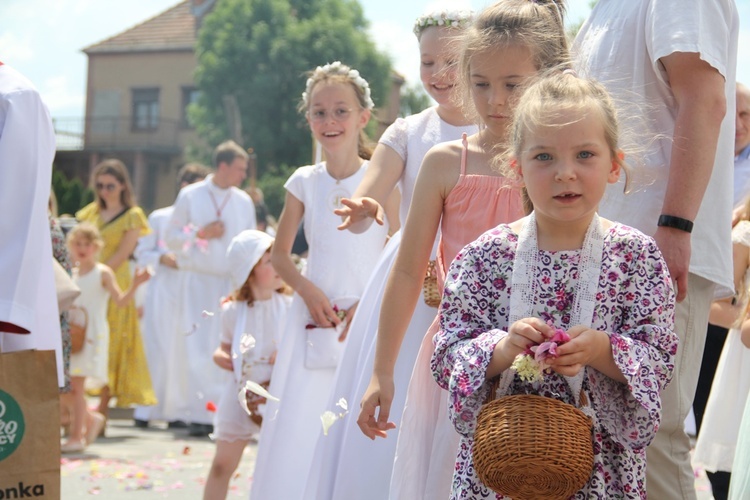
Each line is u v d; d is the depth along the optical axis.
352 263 5.81
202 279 11.17
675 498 3.99
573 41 4.30
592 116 3.25
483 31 3.96
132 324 11.03
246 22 47.94
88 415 10.04
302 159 47.56
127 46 59.06
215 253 11.16
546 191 3.25
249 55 47.47
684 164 3.99
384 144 4.99
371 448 4.63
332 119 5.84
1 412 3.90
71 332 9.87
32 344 4.48
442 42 4.88
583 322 3.28
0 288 4.34
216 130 47.72
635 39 4.23
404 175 4.97
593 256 3.33
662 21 4.08
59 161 59.94
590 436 3.15
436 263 4.24
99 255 11.47
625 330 3.30
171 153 58.19
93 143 59.28
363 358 4.84
